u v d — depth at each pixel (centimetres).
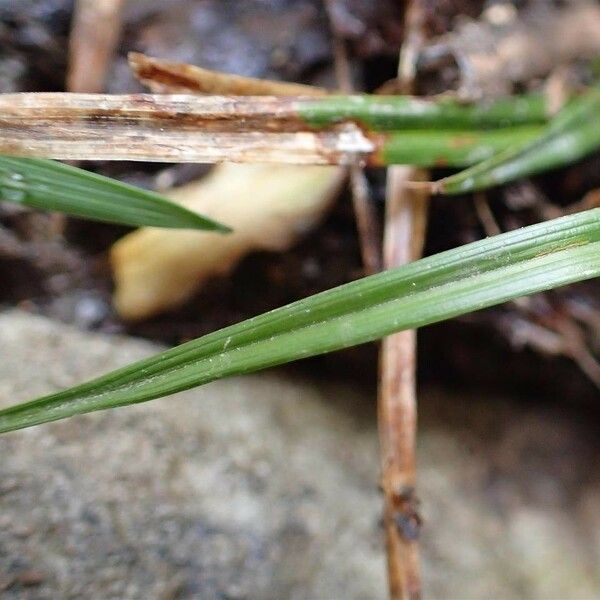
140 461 15
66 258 17
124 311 17
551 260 11
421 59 17
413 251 16
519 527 19
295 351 11
